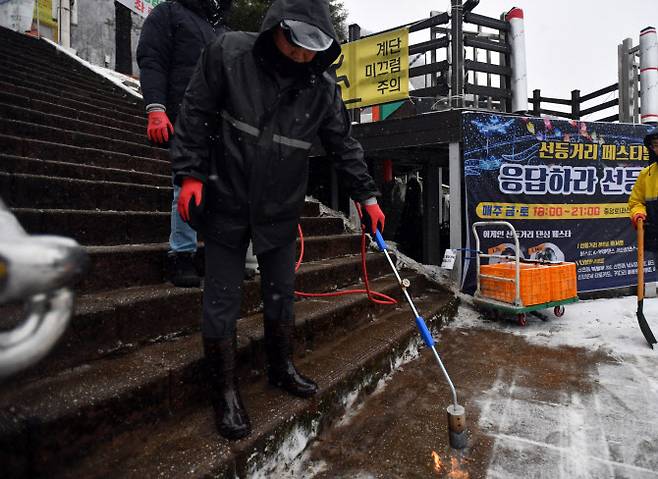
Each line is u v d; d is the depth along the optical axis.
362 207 2.13
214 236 1.72
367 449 1.98
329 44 1.55
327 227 4.88
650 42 5.98
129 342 1.95
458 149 4.94
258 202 1.70
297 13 1.53
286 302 1.99
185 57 2.43
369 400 2.49
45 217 2.29
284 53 1.63
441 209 9.27
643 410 2.38
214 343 1.73
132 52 14.70
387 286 3.90
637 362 3.13
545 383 2.77
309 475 1.78
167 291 2.23
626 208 5.30
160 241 2.93
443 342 3.62
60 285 0.63
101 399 1.49
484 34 5.32
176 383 1.77
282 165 1.72
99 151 3.62
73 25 10.41
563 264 4.29
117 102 6.20
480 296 4.41
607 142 5.19
